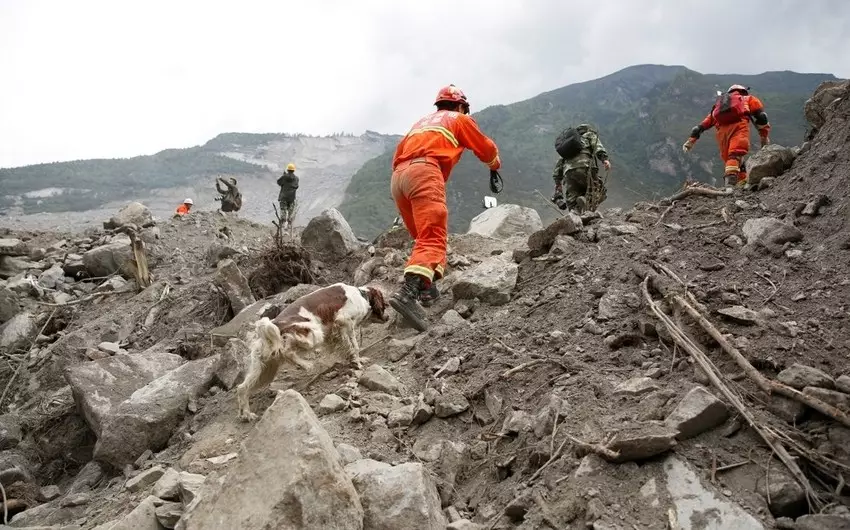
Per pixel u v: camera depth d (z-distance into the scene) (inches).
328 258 335.6
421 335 196.5
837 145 207.2
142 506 128.4
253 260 351.3
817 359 125.5
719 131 297.9
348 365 188.4
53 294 410.9
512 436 134.7
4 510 179.3
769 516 94.5
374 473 115.3
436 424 148.6
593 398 131.3
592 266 202.1
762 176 229.3
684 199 243.1
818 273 158.6
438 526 110.0
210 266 415.5
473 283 211.2
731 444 109.2
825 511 94.0
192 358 247.1
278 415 111.9
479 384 155.0
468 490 127.3
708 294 157.2
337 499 102.8
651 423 112.7
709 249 188.7
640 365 143.6
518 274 222.4
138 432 185.9
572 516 102.8
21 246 463.5
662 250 195.2
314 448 104.4
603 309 169.0
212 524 103.7
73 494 179.2
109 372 218.1
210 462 150.3
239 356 200.4
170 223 547.2
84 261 440.8
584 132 292.5
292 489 99.5
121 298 392.5
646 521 98.0
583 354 152.9
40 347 346.3
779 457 103.4
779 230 179.9
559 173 300.2
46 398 272.8
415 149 195.0
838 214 178.5
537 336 169.9
